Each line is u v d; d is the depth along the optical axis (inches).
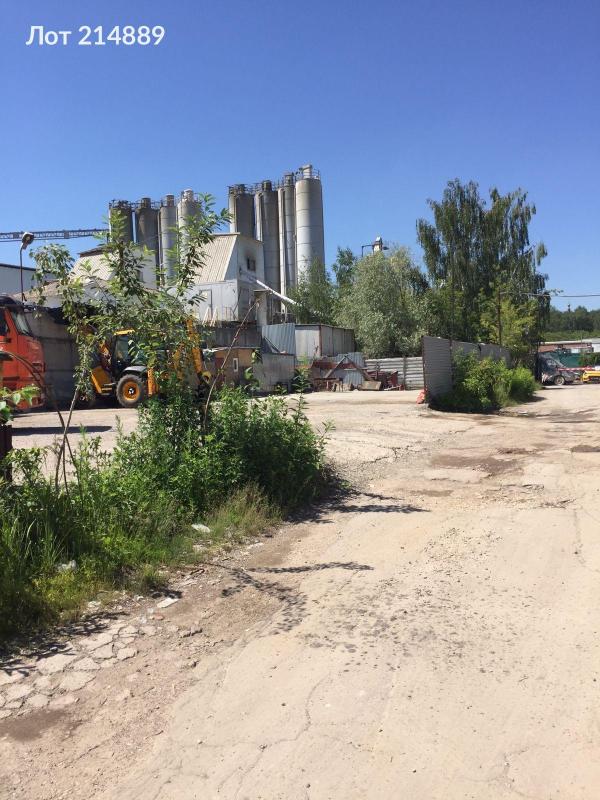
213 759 111.2
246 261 1713.8
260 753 112.3
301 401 327.0
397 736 116.1
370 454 426.0
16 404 198.8
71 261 241.4
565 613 168.9
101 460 254.4
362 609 175.2
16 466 207.0
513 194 1925.4
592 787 102.3
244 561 220.5
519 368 1192.8
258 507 269.7
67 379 876.6
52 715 126.0
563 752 111.0
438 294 1811.0
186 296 285.0
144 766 110.0
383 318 1690.5
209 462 269.0
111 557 197.2
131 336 275.1
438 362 813.2
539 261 1925.4
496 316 1713.8
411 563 214.1
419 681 135.3
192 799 101.4
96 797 102.5
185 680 139.2
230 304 1477.6
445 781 104.1
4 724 123.0
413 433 538.3
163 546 216.7
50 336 842.8
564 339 4271.7
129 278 261.0
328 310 2142.0
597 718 121.0
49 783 106.0
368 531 254.8
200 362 398.6
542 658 144.6
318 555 225.6
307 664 144.3
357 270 1798.7
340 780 104.7
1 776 107.9
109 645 155.9
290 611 175.6
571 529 246.5
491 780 104.3
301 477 300.4
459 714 122.8
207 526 246.8
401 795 101.1
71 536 197.5
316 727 119.5
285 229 2336.4
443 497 311.6
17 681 138.9
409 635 157.8
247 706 127.8
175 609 178.5
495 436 534.3
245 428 289.7
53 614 167.5
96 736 119.0
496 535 242.4
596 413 747.4
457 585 191.9
